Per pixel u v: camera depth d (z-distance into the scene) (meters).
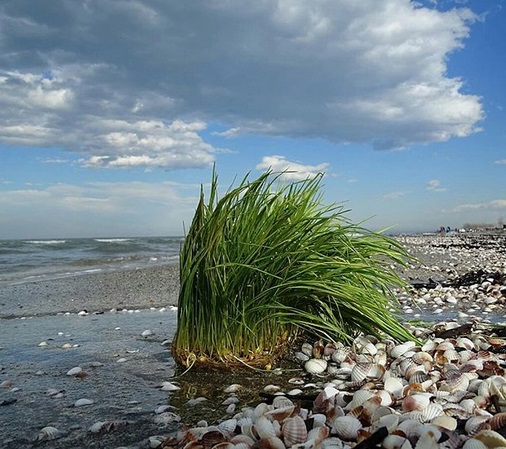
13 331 0.89
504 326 0.77
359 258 0.64
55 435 0.40
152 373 0.57
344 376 0.53
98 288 1.50
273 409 0.41
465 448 0.31
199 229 0.57
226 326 0.55
